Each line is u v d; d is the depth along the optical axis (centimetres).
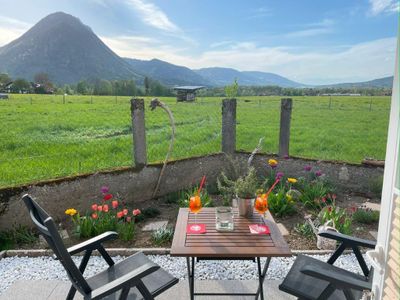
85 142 786
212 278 298
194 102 1689
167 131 993
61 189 426
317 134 1054
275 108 1410
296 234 397
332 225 370
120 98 2164
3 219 382
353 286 169
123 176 489
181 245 216
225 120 600
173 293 274
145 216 450
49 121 1132
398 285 135
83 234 380
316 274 176
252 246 215
